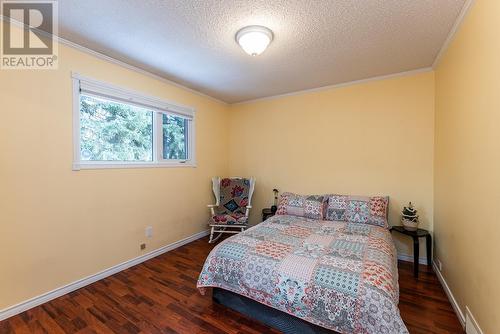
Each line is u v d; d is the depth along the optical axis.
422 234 2.44
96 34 1.96
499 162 1.22
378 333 1.24
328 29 1.87
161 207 2.96
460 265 1.75
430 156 2.64
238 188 3.79
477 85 1.47
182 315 1.78
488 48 1.33
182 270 2.53
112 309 1.85
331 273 1.49
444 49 2.13
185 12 1.68
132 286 2.19
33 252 1.87
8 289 1.75
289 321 1.58
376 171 2.94
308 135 3.41
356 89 3.05
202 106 3.59
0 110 1.70
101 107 2.40
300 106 3.47
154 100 2.85
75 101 2.12
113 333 1.59
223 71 2.74
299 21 1.77
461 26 1.73
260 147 3.85
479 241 1.44
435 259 2.51
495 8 1.26
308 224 2.57
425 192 2.67
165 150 3.08
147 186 2.79
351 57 2.36
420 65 2.55
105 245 2.37
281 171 3.65
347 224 2.57
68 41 2.05
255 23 1.80
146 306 1.89
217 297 1.91
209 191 3.74
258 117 3.86
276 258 1.71
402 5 1.59
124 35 1.98
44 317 1.75
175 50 2.24
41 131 1.91
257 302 1.71
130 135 2.69
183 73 2.80
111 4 1.59
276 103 3.68
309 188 3.41
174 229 3.14
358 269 1.51
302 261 1.65
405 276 2.39
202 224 3.61
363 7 1.61
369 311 1.28
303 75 2.85
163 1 1.56
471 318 1.52
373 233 2.24
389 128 2.85
